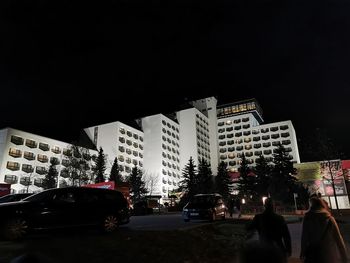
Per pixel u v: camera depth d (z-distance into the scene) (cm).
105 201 1256
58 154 7981
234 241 1223
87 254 820
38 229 1067
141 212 4038
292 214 3681
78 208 1166
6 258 725
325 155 4109
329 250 466
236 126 13050
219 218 2169
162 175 10462
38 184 7269
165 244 1026
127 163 9988
